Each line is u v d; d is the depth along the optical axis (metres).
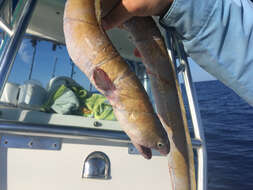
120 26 1.13
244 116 20.84
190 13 0.76
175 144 1.22
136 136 1.03
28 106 2.49
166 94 1.20
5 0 1.52
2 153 1.50
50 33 3.23
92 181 1.68
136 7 0.84
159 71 1.18
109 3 0.93
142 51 1.16
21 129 1.43
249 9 0.77
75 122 2.04
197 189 1.75
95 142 1.74
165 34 2.02
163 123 1.22
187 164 1.23
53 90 2.75
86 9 0.98
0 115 1.95
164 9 0.83
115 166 1.76
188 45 0.83
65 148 1.66
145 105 1.04
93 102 2.60
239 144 13.51
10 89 2.61
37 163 1.57
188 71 1.99
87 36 0.96
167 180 1.90
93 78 0.96
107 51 0.99
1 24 1.50
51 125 1.53
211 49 0.79
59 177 1.60
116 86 1.01
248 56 0.75
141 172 1.84
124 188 1.76
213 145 13.64
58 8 2.75
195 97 1.95
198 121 1.87
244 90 0.79
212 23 0.76
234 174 9.41
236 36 0.76
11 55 1.49
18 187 1.51
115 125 2.09
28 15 1.60
